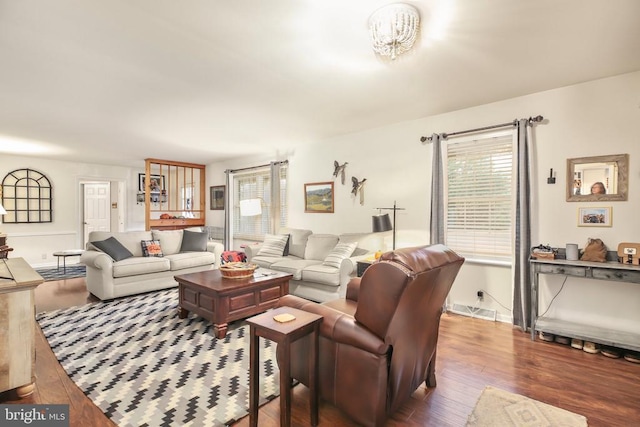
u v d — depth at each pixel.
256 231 6.51
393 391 1.66
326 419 1.80
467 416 1.82
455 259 1.86
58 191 6.91
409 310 1.61
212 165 7.53
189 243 5.29
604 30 2.06
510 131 3.33
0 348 1.90
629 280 2.50
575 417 1.81
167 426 1.70
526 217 3.15
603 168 2.85
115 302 4.03
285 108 3.56
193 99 3.26
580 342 2.71
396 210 4.21
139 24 1.96
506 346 2.77
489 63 2.53
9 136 4.78
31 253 6.57
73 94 3.10
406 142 4.11
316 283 3.87
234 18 1.91
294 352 1.99
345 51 2.31
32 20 1.91
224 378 2.21
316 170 5.22
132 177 7.93
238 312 3.10
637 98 2.71
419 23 1.95
